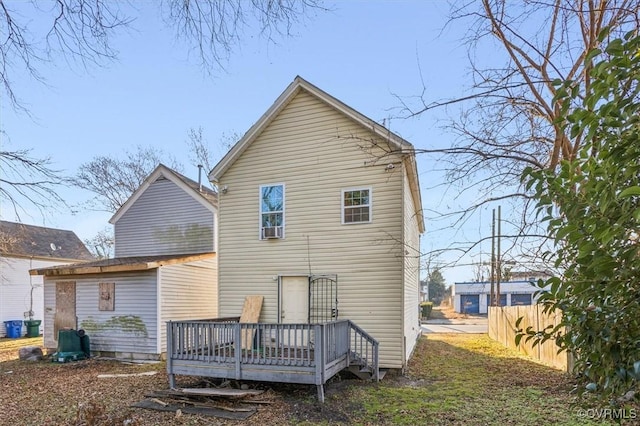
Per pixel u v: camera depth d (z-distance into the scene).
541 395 7.55
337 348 7.93
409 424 6.14
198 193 14.05
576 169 1.65
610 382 1.51
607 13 4.83
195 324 8.02
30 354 12.53
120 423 5.65
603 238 1.33
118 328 12.22
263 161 11.34
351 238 10.23
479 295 36.34
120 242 15.02
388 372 9.56
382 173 10.08
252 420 6.45
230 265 11.30
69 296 13.04
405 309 10.19
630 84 1.36
